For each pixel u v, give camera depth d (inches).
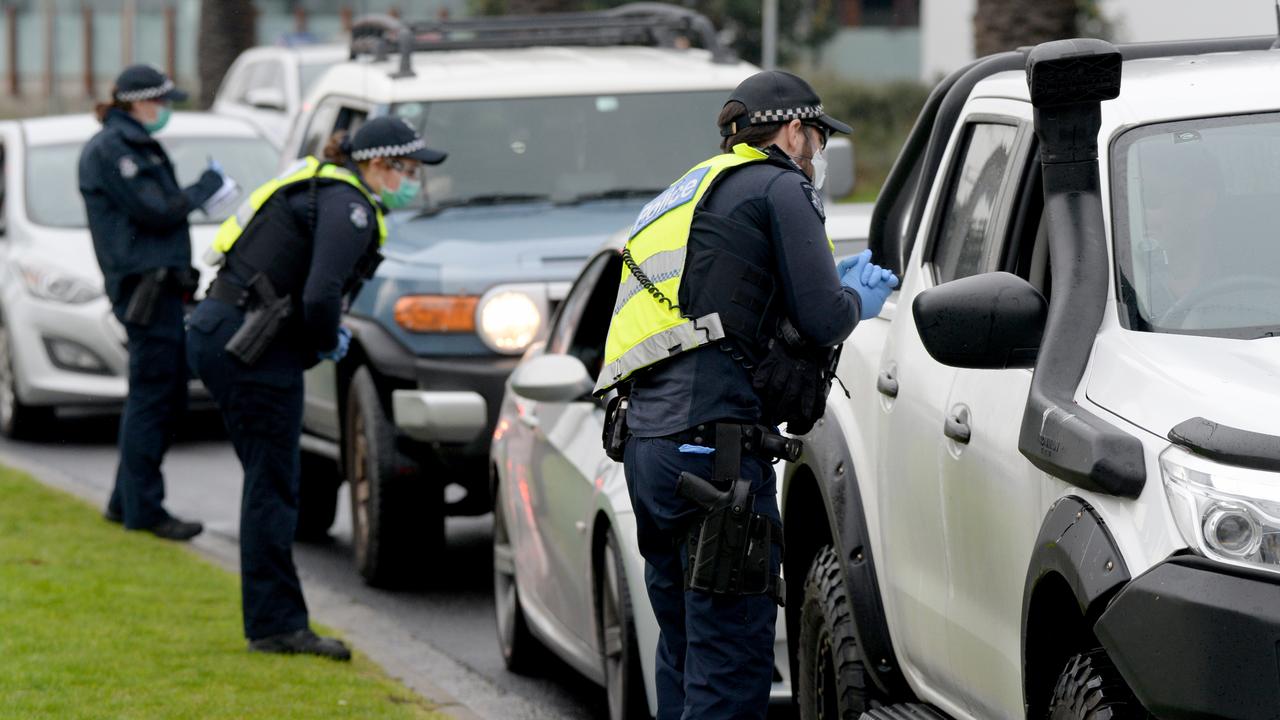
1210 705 471.8
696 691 673.6
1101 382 546.3
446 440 1221.1
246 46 4618.6
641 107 1433.3
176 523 1418.6
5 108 6786.4
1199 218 587.8
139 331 1402.6
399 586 1311.5
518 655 1078.4
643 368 671.1
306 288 991.6
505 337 1224.8
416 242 1290.6
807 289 649.6
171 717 889.5
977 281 575.8
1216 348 542.9
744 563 658.8
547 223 1322.6
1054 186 593.6
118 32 6786.4
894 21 5954.7
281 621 1045.8
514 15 2940.5
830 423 765.3
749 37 5132.9
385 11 6565.0
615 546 869.2
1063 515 534.6
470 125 1412.4
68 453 1924.2
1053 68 578.9
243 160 2044.8
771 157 671.1
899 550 701.3
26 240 1974.7
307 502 1492.4
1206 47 722.2
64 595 1167.6
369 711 925.2
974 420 621.0
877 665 721.6
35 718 873.5
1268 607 468.1
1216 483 486.3
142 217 1386.6
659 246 670.5
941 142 758.5
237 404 1023.6
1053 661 565.9
